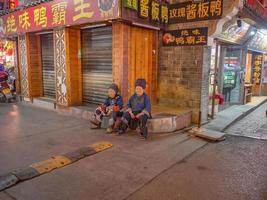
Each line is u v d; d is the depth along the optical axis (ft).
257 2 20.94
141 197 9.10
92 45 20.54
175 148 14.11
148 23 18.22
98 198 8.98
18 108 24.70
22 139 15.19
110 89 16.84
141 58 19.31
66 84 21.18
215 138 15.44
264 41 31.12
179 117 17.56
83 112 20.06
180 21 19.38
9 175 10.27
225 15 16.97
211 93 20.97
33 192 9.33
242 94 27.99
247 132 18.07
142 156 12.82
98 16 16.90
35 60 25.98
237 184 10.14
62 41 20.71
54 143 14.51
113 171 11.08
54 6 20.26
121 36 16.99
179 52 19.74
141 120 15.30
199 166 11.82
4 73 28.60
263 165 12.07
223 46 25.18
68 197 9.02
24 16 23.88
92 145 13.94
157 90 21.44
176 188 9.76
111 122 16.40
